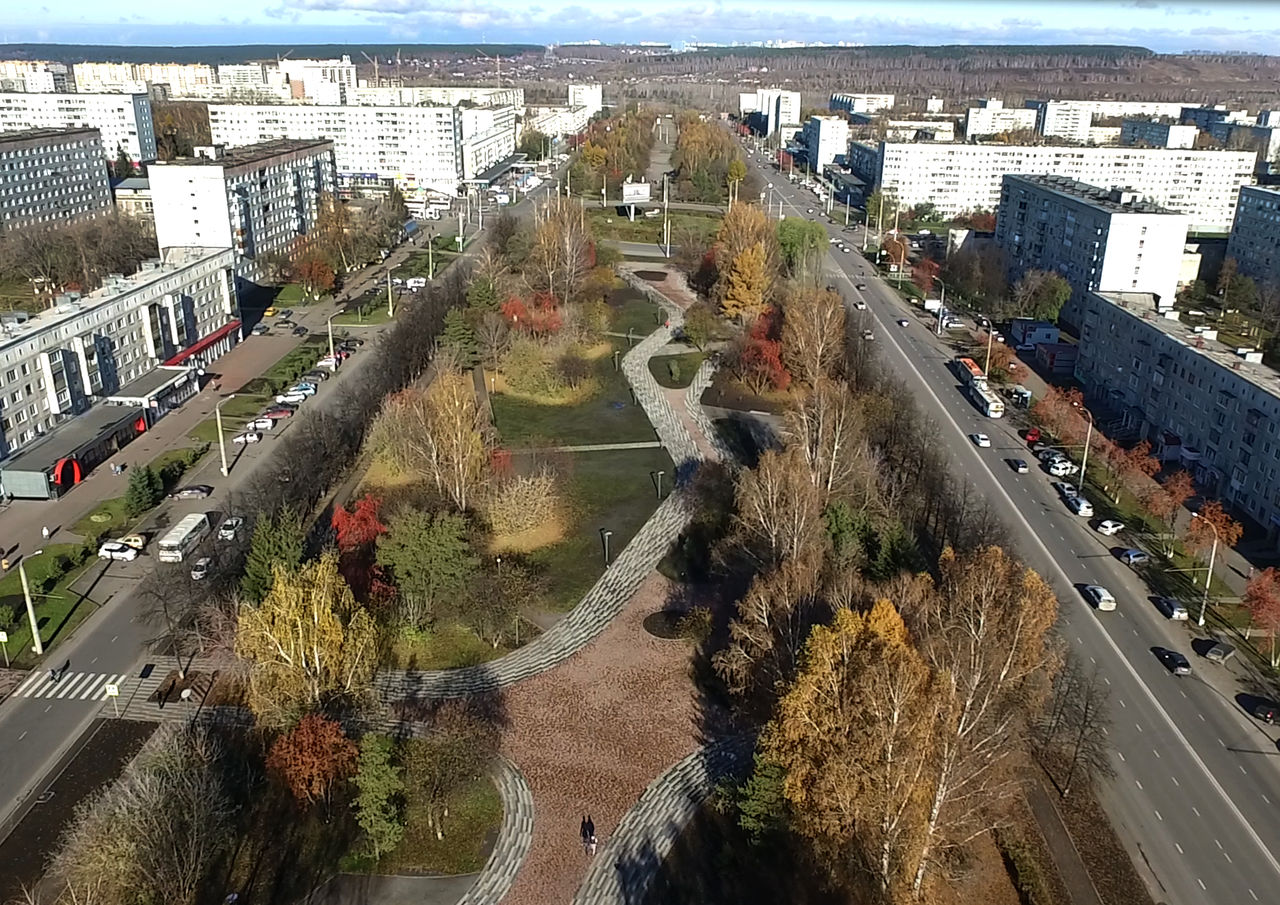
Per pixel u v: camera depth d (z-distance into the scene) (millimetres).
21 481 129125
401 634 100562
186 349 180625
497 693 93812
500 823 78188
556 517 128250
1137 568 117312
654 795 81375
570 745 87062
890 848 65250
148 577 110875
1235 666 98875
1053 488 139375
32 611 97625
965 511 118812
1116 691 94500
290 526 103375
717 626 104375
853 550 101000
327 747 75625
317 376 178125
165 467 138000
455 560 103188
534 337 189500
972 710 71750
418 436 130125
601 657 99375
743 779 81250
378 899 70875
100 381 154375
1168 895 72250
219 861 73250
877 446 133875
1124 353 167125
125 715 90125
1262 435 125812
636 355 197500
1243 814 80125
